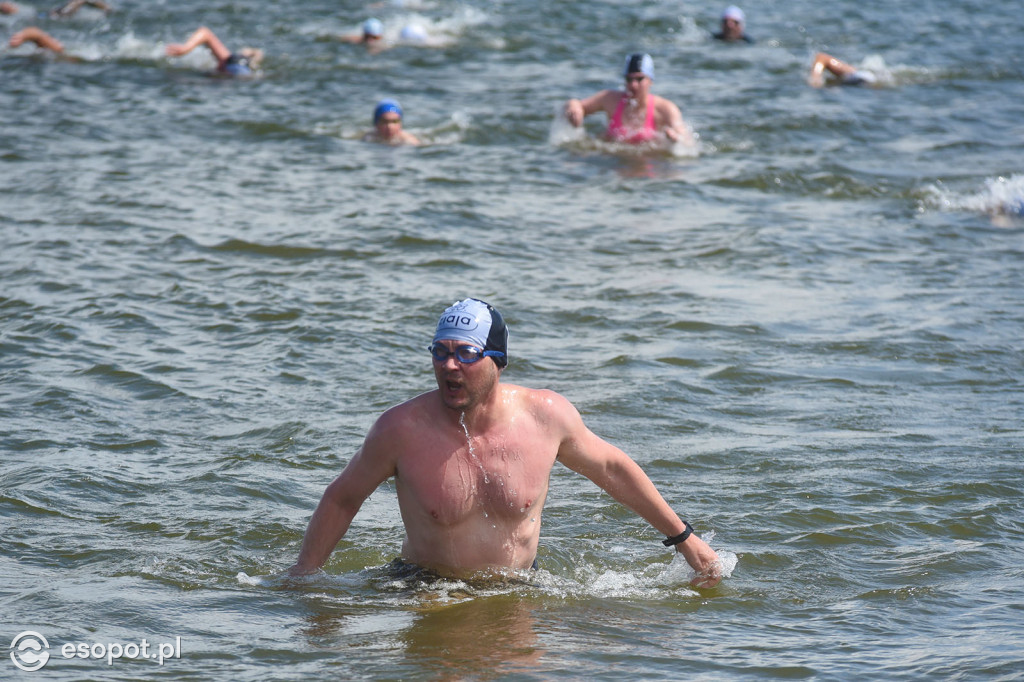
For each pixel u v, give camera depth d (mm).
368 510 11734
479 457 9367
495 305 18391
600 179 27047
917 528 11086
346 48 42469
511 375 15523
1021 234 23281
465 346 8953
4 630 8633
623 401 14656
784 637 8828
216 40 37906
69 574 9828
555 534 11055
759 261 21172
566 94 35906
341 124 31641
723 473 12547
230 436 13438
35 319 17047
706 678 8055
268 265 20062
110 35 43156
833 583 9914
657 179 27125
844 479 12289
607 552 10633
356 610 9211
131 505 11469
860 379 15617
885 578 9992
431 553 9633
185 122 31109
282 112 32656
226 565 10164
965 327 17734
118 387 14828
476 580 9609
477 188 25781
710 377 15617
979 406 14656
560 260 20969
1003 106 35531
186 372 15375
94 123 30469
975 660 8266
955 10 54094
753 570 10195
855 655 8453
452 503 9391
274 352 16203
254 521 11188
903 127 32625
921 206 25125
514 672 8125
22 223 21812
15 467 12250
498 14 50562
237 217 22703
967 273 20719
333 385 15133
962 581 9906
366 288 19047
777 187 26609
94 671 8016
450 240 21734
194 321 17328
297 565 9727
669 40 46250
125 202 23406
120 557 10242
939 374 15836
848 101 35781
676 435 13680
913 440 13477
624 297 19016
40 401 14188
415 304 18328
